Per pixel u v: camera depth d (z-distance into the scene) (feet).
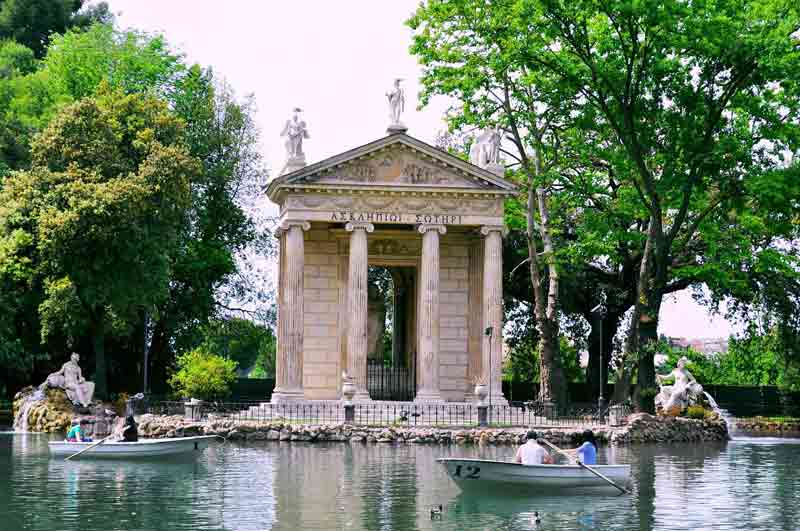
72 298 277.44
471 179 276.21
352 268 272.92
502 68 256.73
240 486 151.94
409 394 294.66
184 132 322.55
